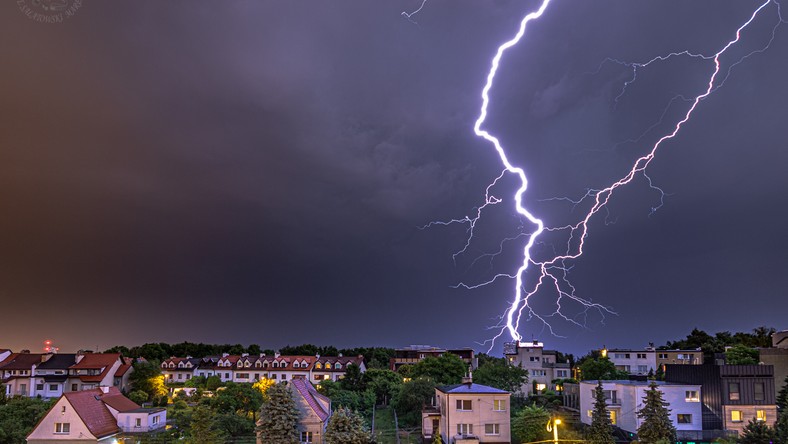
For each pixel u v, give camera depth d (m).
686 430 53.28
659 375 65.75
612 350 94.38
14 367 90.19
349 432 42.59
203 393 76.31
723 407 54.12
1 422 53.59
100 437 50.59
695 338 107.38
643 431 45.03
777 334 74.12
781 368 61.81
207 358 112.81
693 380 56.59
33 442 49.91
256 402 66.81
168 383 96.75
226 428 56.31
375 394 76.94
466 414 52.09
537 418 52.19
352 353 134.25
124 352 131.00
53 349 96.00
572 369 93.00
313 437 47.72
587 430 50.00
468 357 111.25
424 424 56.69
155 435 53.41
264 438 44.44
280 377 108.62
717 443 47.91
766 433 42.75
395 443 55.19
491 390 53.19
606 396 58.62
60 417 50.50
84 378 88.25
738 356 79.44
